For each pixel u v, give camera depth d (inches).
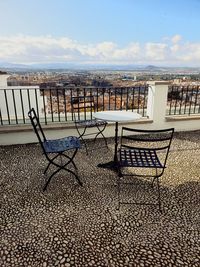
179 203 84.7
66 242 64.7
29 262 57.6
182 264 57.4
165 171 112.3
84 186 97.1
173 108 203.8
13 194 90.6
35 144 151.3
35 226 71.4
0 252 60.7
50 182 100.3
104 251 61.5
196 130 185.8
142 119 171.6
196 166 118.5
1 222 73.2
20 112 199.8
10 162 122.4
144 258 59.2
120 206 82.6
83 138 162.4
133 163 83.4
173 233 68.7
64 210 79.9
